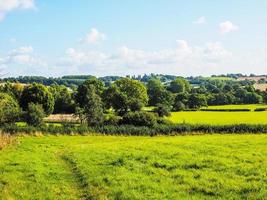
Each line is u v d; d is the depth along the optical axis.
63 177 28.34
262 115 138.00
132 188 23.72
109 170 29.48
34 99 139.38
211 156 34.94
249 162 31.56
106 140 64.56
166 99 179.50
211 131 78.94
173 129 78.25
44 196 22.80
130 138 69.25
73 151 43.00
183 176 26.72
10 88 157.25
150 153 38.00
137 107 146.75
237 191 22.17
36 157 37.81
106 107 149.25
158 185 24.38
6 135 58.50
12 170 30.95
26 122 101.31
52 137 68.00
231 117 131.62
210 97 194.75
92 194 22.73
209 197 21.30
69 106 156.88
